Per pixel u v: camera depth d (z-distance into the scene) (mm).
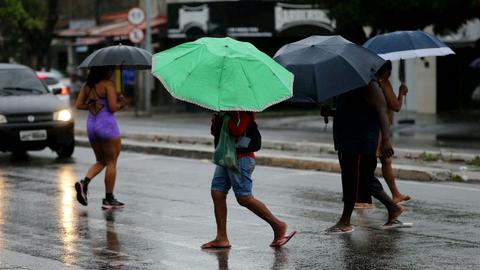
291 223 17516
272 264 14023
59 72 79000
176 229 17125
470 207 19203
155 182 24000
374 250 14930
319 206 19562
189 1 56562
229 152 14602
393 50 18594
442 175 23688
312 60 14891
